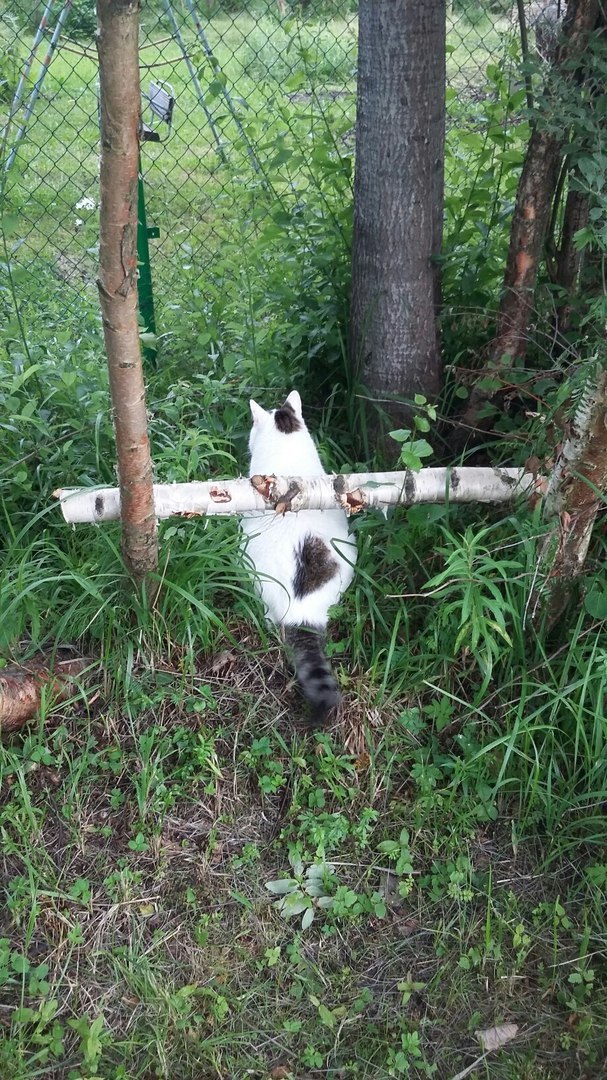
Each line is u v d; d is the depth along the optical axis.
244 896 1.21
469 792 1.30
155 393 1.94
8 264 1.73
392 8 1.42
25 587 1.39
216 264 2.17
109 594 1.44
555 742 1.30
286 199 2.22
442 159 1.58
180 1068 1.06
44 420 1.59
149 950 1.15
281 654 1.46
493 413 1.63
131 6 0.79
